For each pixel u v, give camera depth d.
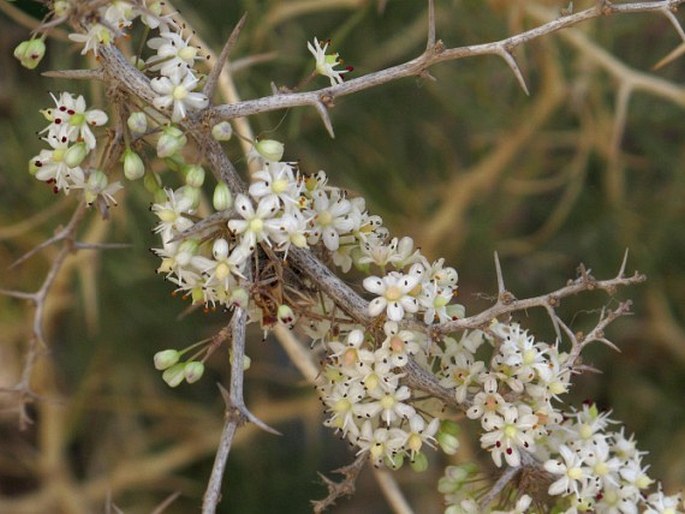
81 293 0.39
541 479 0.24
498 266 0.23
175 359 0.23
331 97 0.23
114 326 0.40
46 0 0.23
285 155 0.40
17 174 0.38
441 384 0.24
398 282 0.23
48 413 0.41
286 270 0.23
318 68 0.24
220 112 0.23
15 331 0.39
